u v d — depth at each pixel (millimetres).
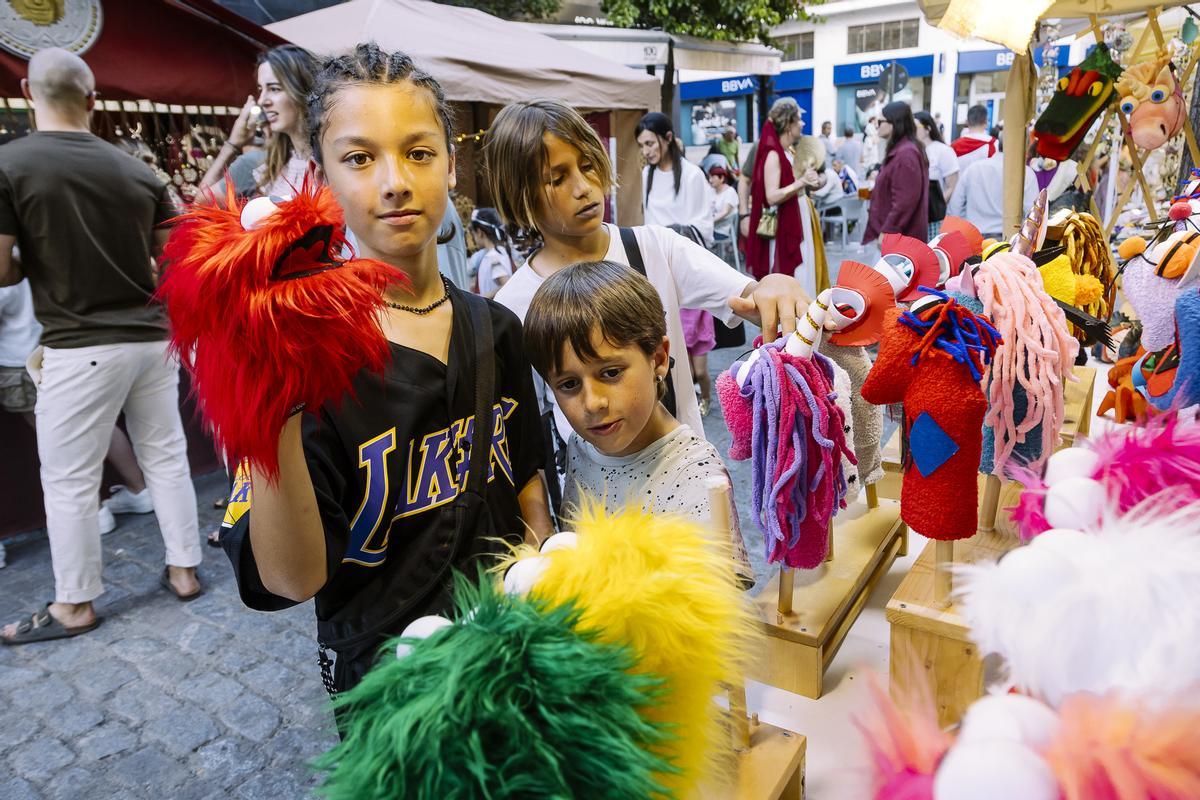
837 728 1166
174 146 3166
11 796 1793
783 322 1271
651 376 1027
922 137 6387
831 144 11789
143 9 2980
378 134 806
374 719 451
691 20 8414
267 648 2322
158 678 2199
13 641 2359
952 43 14383
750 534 2676
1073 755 388
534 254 1560
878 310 1149
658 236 1545
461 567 860
